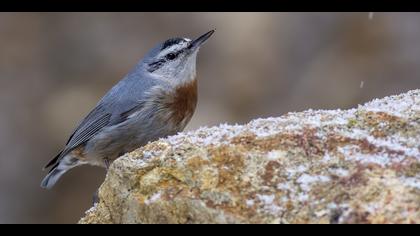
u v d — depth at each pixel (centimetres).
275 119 603
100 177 1449
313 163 525
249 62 1623
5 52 1692
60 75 1664
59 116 1530
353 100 1520
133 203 544
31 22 1756
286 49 1653
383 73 1555
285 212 493
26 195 1434
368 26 1645
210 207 507
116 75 1650
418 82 1530
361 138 548
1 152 1477
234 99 1556
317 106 1525
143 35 1720
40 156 1481
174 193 527
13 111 1562
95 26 1745
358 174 505
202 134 596
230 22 1692
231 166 530
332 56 1620
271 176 518
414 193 486
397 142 552
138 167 562
